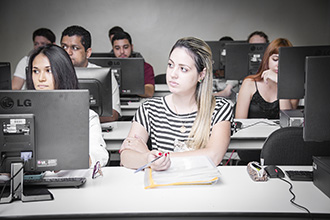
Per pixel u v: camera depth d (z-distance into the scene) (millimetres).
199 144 2109
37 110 1643
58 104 1653
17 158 1643
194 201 1579
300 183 1789
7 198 1592
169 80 2080
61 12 7055
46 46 2055
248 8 7207
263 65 3447
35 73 2037
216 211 1487
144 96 4645
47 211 1508
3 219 1467
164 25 7168
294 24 7289
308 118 1714
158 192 1674
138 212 1483
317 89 1690
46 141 1664
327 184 1632
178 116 2143
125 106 4043
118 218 1489
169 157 1811
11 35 7055
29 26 7043
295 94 3123
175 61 2051
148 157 1861
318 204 1557
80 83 2785
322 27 7320
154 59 7246
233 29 7238
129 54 5047
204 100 2109
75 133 1679
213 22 7203
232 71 4621
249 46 4555
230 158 3119
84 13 7078
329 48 3059
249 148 2807
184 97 2117
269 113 3420
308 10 7273
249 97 3439
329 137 1718
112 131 2949
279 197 1625
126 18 7121
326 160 1696
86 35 3373
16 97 1626
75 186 1729
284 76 3100
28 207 1549
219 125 2109
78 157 1693
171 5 7125
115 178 1848
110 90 2836
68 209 1521
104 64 3980
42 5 7016
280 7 7242
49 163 1674
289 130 2059
